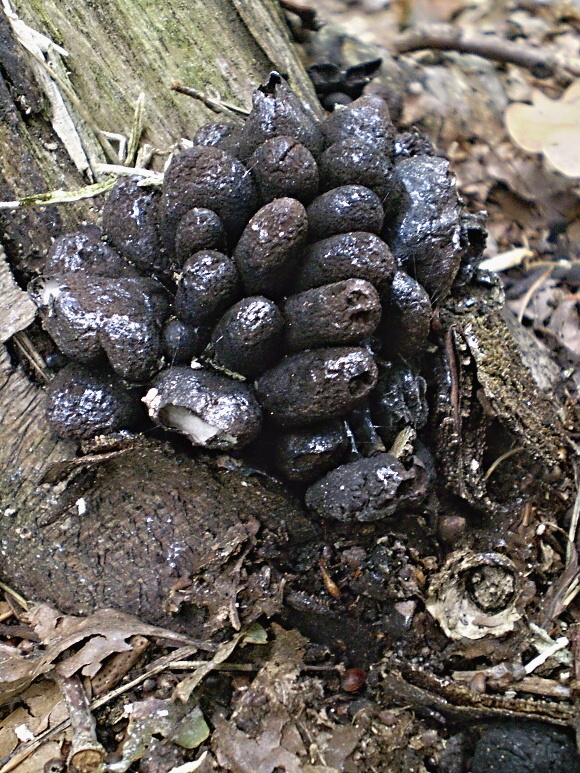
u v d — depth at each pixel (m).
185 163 0.49
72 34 0.54
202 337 0.49
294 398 0.48
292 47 0.60
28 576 0.51
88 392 0.49
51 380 0.51
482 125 0.66
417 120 0.65
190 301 0.48
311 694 0.50
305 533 0.51
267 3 0.59
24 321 0.51
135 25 0.55
